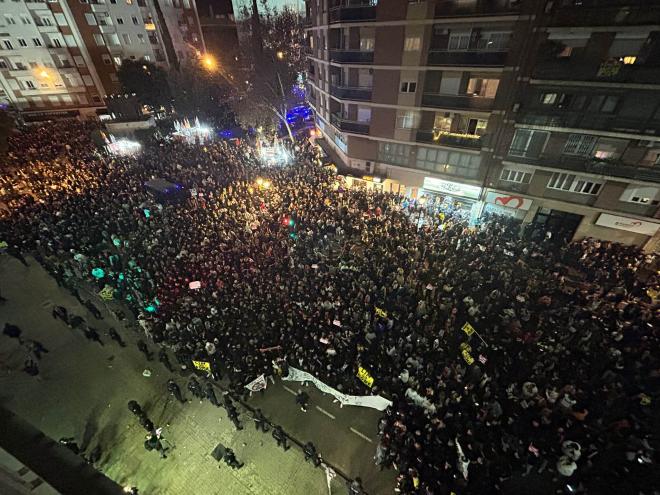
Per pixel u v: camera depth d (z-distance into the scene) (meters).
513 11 19.25
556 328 16.97
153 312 19.00
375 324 17.27
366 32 24.75
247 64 56.22
